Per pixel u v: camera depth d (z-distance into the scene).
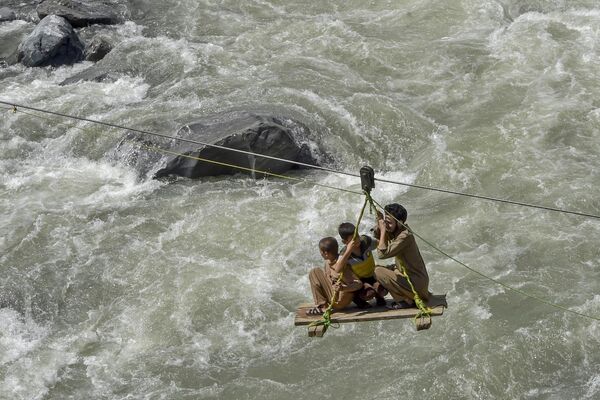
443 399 44.69
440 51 77.00
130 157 65.12
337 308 36.28
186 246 56.97
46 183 64.12
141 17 88.25
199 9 88.81
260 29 83.56
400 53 77.50
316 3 88.31
